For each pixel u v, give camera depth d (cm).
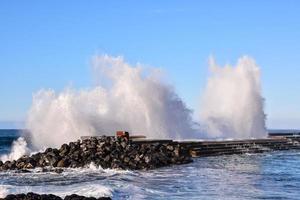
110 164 4700
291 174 4650
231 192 3431
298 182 4047
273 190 3578
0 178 4003
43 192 3122
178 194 3278
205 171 4675
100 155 4853
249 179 4188
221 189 3553
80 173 4319
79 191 3156
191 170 4722
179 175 4303
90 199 2706
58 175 4188
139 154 4950
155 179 3997
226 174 4506
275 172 4803
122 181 3812
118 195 3139
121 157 4825
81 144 5088
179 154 5609
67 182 3744
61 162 4712
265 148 8150
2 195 3003
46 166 4719
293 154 7581
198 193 3344
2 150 7700
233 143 7425
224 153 6950
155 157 4984
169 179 4016
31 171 4450
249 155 7081
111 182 3725
